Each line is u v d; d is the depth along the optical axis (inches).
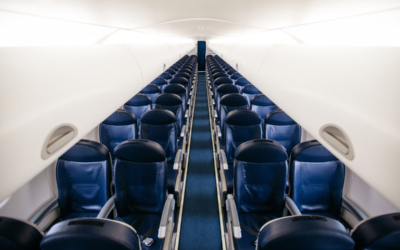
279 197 86.0
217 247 102.4
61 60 37.3
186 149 191.8
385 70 25.0
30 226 50.1
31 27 45.3
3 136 23.6
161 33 125.3
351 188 96.9
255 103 166.2
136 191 86.1
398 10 30.5
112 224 42.5
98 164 87.0
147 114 121.3
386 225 48.3
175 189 113.5
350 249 41.1
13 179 25.3
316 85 41.7
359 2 31.5
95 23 58.3
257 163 83.9
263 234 43.5
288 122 124.9
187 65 422.3
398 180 22.7
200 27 119.0
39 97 30.0
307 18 51.5
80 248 40.6
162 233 72.5
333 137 35.4
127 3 43.7
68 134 37.2
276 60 73.2
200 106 321.4
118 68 65.7
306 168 88.0
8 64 25.6
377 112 25.5
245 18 69.3
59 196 88.4
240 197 87.0
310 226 40.6
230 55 208.4
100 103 51.0
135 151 80.2
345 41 60.0
